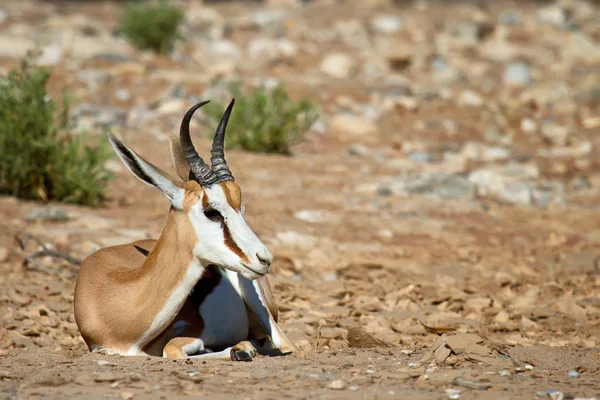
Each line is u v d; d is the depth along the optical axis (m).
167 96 63.16
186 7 106.31
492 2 124.00
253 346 23.81
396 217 44.50
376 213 45.12
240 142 55.72
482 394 18.95
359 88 71.81
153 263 22.72
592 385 20.25
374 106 67.94
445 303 31.69
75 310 24.06
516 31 99.38
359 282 34.66
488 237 42.50
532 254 40.16
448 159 56.47
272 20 97.94
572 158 59.12
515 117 68.12
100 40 76.69
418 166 54.91
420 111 68.25
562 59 88.88
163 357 22.67
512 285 35.09
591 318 30.56
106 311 23.16
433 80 77.94
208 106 56.97
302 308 30.61
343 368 21.56
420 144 60.50
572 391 19.44
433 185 49.53
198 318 23.86
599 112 70.56
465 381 19.81
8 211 39.62
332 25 99.62
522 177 54.06
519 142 63.03
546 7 116.69
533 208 48.06
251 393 18.77
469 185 49.66
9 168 41.38
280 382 19.81
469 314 30.72
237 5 113.25
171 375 20.33
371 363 22.31
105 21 97.56
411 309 31.08
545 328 29.23
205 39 87.38
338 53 84.19
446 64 83.81
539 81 79.88
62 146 42.34
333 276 35.41
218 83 66.50
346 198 47.22
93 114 58.00
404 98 68.38
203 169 22.33
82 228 38.38
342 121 62.53
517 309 31.36
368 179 51.34
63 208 41.03
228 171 22.42
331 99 68.25
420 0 122.62
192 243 22.12
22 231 37.09
